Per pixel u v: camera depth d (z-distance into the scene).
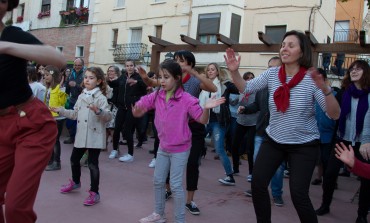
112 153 7.36
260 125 5.14
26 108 2.43
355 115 4.30
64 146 8.23
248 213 4.56
